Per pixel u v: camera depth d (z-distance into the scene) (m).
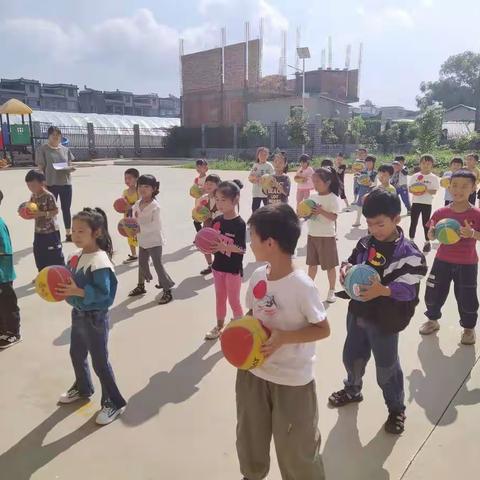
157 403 3.52
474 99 81.00
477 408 3.42
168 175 22.97
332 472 2.80
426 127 36.03
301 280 2.24
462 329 4.78
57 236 6.05
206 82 48.09
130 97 81.81
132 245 7.08
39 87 70.56
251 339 2.10
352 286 2.79
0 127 26.94
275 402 2.32
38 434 3.17
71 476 2.79
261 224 2.23
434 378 3.84
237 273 4.45
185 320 5.04
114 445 3.06
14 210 11.87
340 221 10.54
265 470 2.51
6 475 2.80
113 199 14.01
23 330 4.82
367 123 43.06
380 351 3.00
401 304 2.88
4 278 4.33
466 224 4.20
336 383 3.78
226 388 3.72
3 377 3.90
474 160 9.12
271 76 48.38
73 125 44.72
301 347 2.31
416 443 3.05
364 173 10.04
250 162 32.66
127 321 5.02
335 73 55.03
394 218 2.86
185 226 9.98
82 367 3.44
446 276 4.45
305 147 37.38
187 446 3.05
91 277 3.17
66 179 8.19
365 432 3.16
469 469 2.82
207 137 43.12
